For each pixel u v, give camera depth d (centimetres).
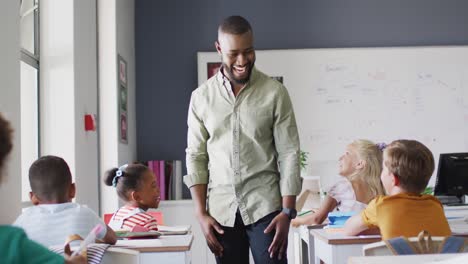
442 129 534
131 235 239
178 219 484
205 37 543
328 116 530
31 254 127
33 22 355
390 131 532
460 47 538
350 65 533
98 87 438
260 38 543
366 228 228
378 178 304
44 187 202
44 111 356
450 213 373
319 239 266
